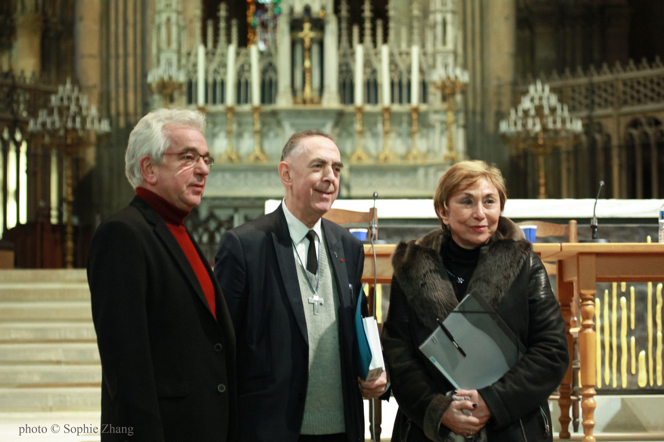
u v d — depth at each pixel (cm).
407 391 236
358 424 237
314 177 242
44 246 1139
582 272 309
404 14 1272
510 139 1039
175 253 208
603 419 393
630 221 532
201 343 206
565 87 1252
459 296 249
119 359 186
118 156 1241
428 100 1113
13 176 1180
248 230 246
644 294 443
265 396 229
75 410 506
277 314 236
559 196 1255
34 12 1334
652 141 1155
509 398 222
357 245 264
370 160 1098
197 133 219
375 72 1126
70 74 1384
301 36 1095
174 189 214
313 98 1097
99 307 191
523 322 237
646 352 439
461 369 234
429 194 1070
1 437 400
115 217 203
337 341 244
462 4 1283
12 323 623
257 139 1086
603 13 1470
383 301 459
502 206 259
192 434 198
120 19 1261
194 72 1122
